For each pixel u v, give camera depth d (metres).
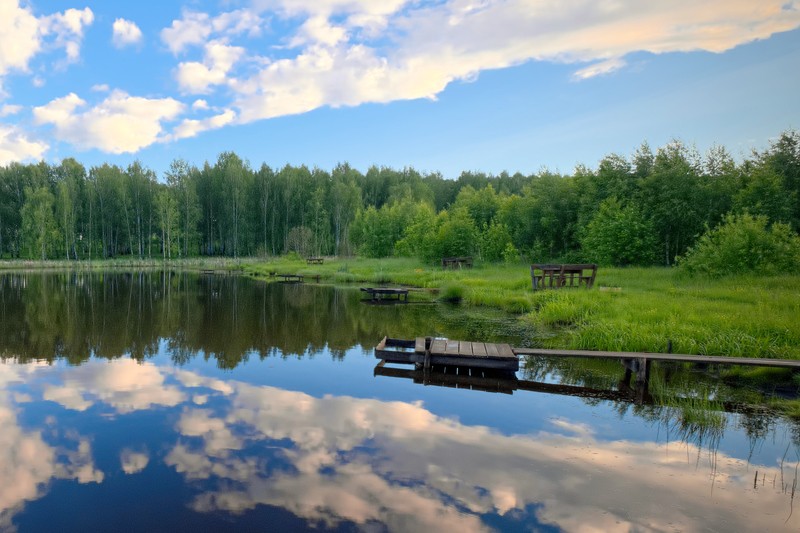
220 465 4.83
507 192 92.94
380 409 6.55
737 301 13.37
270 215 79.19
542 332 12.32
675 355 7.96
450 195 101.62
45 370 8.61
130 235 70.38
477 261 35.12
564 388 7.68
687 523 3.88
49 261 61.66
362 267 37.44
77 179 74.94
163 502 4.14
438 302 19.62
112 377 8.13
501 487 4.42
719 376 8.29
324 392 7.33
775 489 4.47
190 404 6.71
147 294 22.81
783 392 7.46
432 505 4.09
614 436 5.70
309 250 55.47
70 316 15.45
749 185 24.00
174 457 5.01
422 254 38.19
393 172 101.81
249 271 43.00
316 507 4.04
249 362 9.30
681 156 27.77
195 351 10.29
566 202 33.41
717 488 4.47
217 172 79.12
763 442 5.59
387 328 13.19
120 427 5.84
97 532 3.72
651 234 26.16
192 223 72.38
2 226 68.69
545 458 5.05
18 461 4.94
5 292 23.56
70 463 4.90
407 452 5.15
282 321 14.52
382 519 3.87
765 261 17.84
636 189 29.12
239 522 3.83
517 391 7.50
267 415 6.27
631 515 3.99
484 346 9.22
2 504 4.12
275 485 4.41
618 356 7.96
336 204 77.62
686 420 6.24
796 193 24.91
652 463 4.98
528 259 34.03
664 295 14.74
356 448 5.24
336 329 13.09
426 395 7.21
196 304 18.83
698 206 26.06
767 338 9.05
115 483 4.47
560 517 3.94
